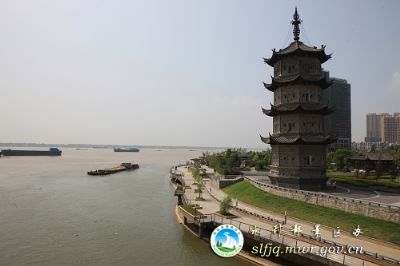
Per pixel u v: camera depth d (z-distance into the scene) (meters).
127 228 65.56
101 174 166.88
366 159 115.88
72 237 60.16
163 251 52.62
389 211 48.16
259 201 70.06
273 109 72.12
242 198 76.50
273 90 78.38
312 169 70.81
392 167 106.06
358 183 78.81
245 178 91.06
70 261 49.19
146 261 48.84
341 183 83.19
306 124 71.75
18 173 167.38
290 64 74.25
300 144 70.69
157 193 109.50
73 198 98.19
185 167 194.00
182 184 114.06
